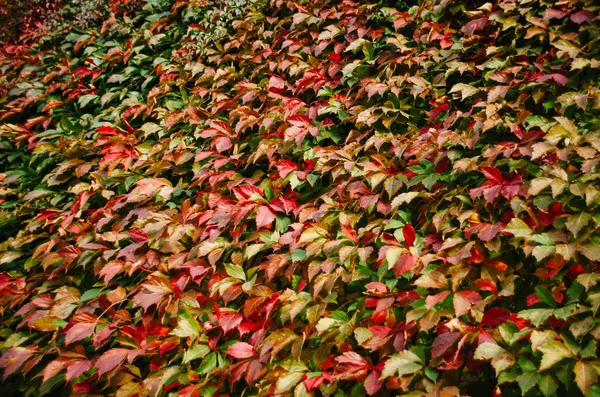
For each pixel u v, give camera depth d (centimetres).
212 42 467
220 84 406
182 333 232
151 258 289
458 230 229
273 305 230
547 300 183
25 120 514
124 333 247
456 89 290
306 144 318
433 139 273
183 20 513
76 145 406
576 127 239
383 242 241
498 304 210
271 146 318
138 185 339
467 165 241
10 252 352
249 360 220
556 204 210
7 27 638
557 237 196
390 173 266
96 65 515
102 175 373
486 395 185
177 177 364
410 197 244
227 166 339
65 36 584
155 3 562
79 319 261
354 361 196
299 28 414
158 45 511
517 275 205
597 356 167
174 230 291
